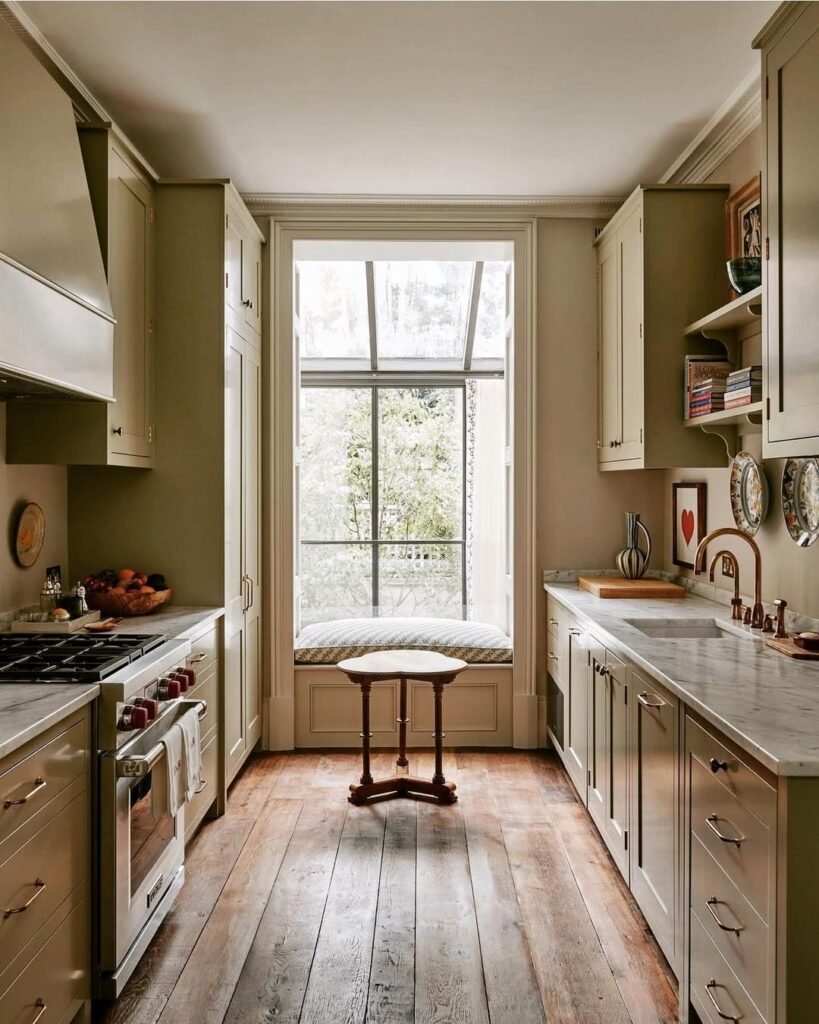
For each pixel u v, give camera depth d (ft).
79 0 8.11
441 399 18.95
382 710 14.71
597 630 10.24
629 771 8.79
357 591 18.83
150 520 11.46
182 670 8.71
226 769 11.71
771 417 7.57
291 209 14.20
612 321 13.39
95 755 7.00
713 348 11.59
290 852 10.34
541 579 14.66
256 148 11.88
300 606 15.72
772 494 9.87
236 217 12.19
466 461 18.81
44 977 5.97
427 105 10.50
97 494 11.43
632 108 10.63
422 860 10.11
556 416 14.57
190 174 12.90
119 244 9.82
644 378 11.59
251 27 8.64
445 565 18.84
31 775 5.75
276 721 14.49
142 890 7.73
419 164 12.53
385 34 8.80
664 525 14.55
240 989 7.45
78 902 6.64
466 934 8.39
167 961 7.91
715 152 11.79
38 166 7.46
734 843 5.75
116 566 11.45
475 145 11.81
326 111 10.68
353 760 14.07
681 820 7.00
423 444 18.94
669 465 11.57
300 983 7.55
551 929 8.50
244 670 13.00
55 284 7.44
